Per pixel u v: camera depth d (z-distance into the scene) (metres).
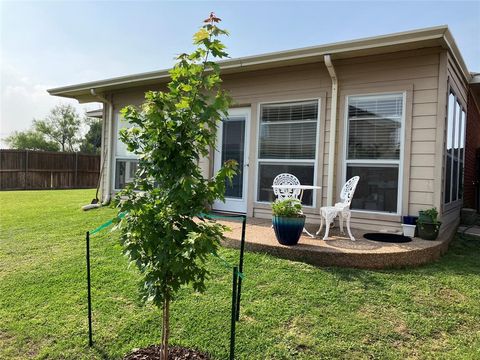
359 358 2.25
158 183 1.99
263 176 6.25
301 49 5.23
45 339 2.57
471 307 2.91
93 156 16.78
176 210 1.94
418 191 4.88
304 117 5.84
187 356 2.31
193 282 2.05
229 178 2.04
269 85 6.14
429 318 2.74
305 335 2.51
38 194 12.15
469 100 8.00
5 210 7.75
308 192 5.81
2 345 2.50
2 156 13.95
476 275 3.59
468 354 2.29
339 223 5.23
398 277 3.49
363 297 3.06
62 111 32.66
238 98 6.47
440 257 4.29
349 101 5.43
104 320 2.80
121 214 1.95
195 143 1.99
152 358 2.29
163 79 7.00
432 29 4.26
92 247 4.69
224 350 2.36
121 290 3.33
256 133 6.27
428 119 4.82
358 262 3.74
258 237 4.54
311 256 3.87
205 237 1.87
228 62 5.94
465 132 7.58
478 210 9.12
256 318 2.74
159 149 1.88
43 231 5.61
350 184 4.79
